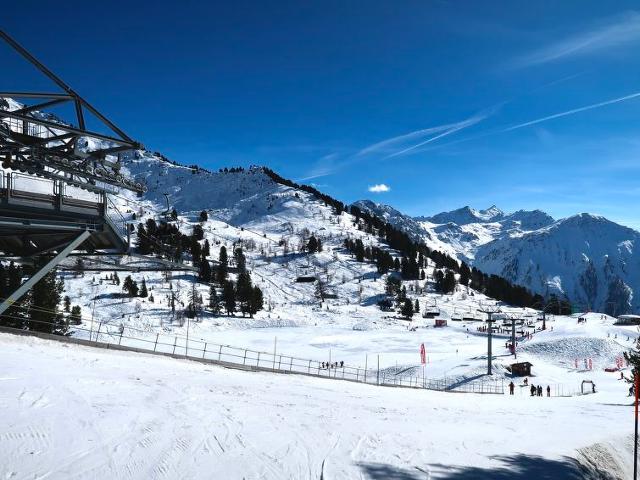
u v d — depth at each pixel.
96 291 128.25
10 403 13.22
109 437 11.81
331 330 124.69
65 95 18.27
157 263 28.17
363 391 29.06
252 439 13.02
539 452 15.18
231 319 123.75
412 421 18.91
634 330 94.31
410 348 96.06
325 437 14.11
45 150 19.03
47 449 10.65
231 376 25.73
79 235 23.88
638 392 14.96
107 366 21.19
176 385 19.25
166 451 11.40
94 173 20.95
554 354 77.62
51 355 21.22
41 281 44.69
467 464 12.86
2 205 20.33
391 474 11.46
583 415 26.36
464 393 42.91
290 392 22.77
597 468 15.64
